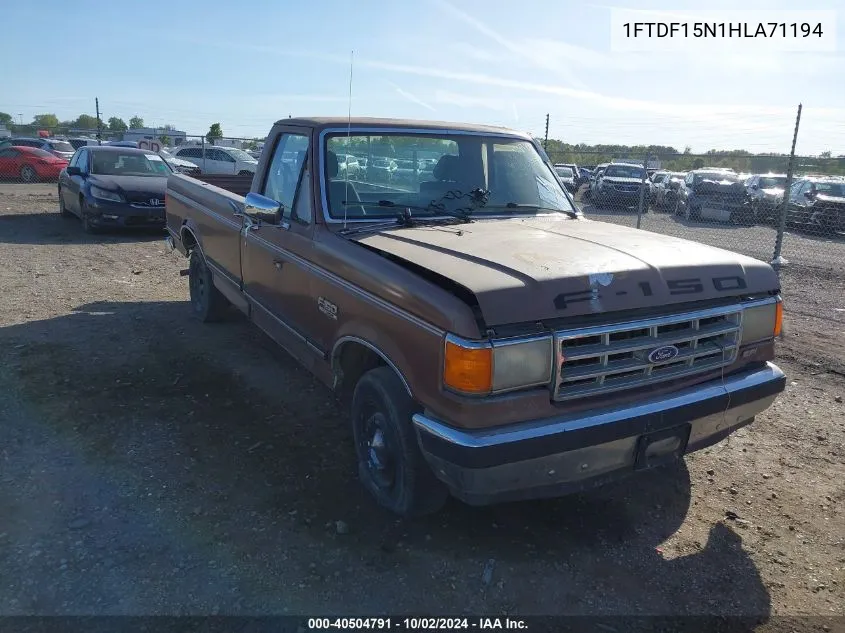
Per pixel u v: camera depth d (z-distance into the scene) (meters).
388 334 3.27
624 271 3.09
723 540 3.51
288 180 4.54
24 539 3.28
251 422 4.64
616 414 3.04
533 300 2.86
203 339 6.35
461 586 3.10
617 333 3.05
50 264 9.62
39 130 34.94
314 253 3.98
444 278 3.04
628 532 3.56
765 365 3.65
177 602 2.91
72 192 12.91
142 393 5.05
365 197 4.18
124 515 3.51
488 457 2.80
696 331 3.27
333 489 3.84
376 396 3.46
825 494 3.98
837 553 3.43
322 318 3.92
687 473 4.20
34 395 4.92
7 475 3.84
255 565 3.17
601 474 3.15
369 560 3.24
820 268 11.44
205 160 23.30
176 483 3.83
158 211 12.05
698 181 17.70
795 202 16.67
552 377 2.92
